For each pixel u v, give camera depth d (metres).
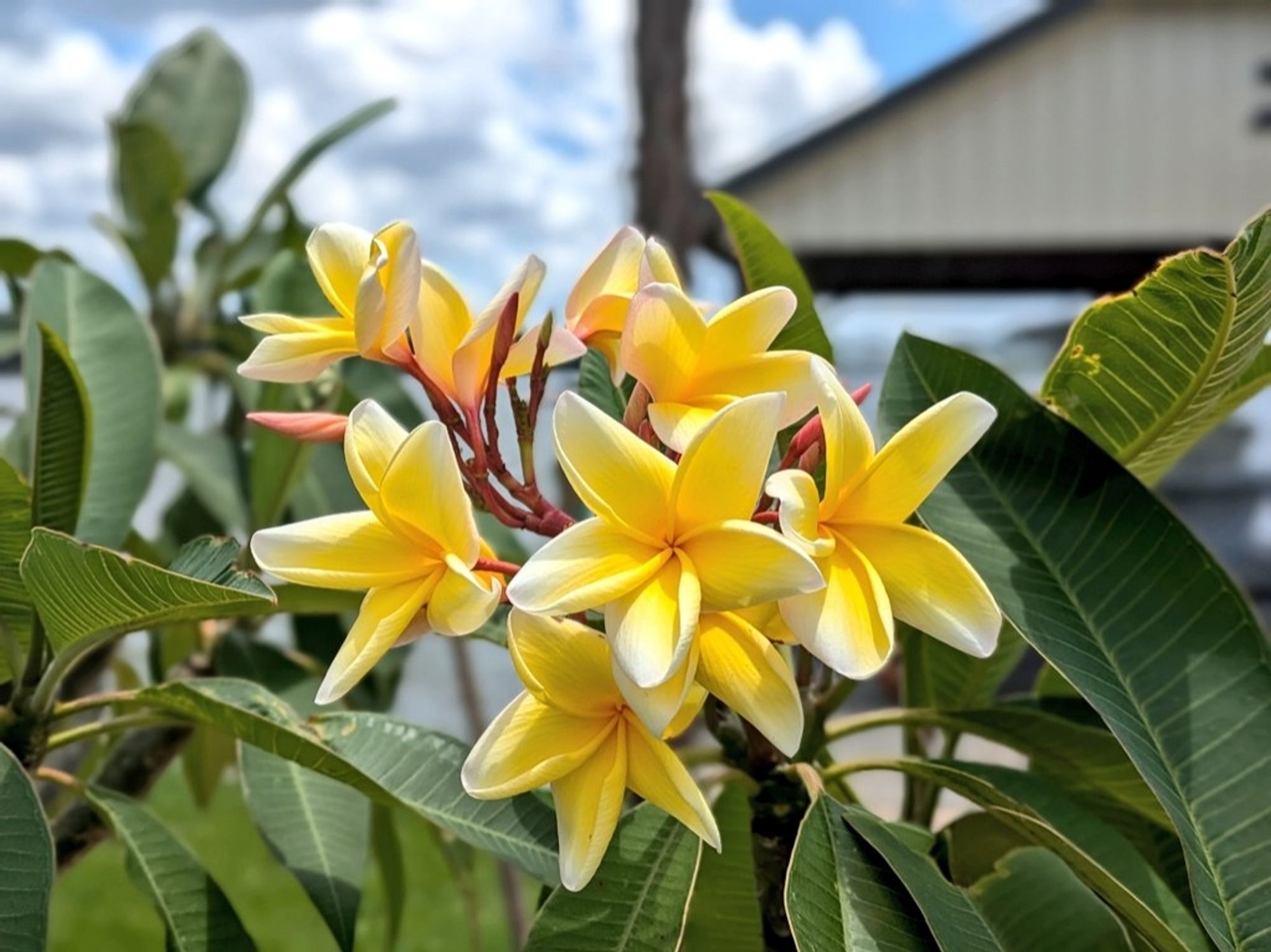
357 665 0.26
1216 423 0.44
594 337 0.34
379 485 0.28
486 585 0.28
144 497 0.49
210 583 0.31
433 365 0.32
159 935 1.58
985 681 0.49
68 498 0.43
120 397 0.50
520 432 0.32
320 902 0.43
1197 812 0.34
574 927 0.33
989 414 0.27
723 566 0.25
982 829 0.41
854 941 0.30
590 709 0.27
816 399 0.29
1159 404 0.39
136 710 0.48
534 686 0.27
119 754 0.52
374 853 0.61
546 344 0.31
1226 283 0.33
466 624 0.26
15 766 0.35
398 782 0.38
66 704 0.41
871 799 1.50
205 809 0.73
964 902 0.32
